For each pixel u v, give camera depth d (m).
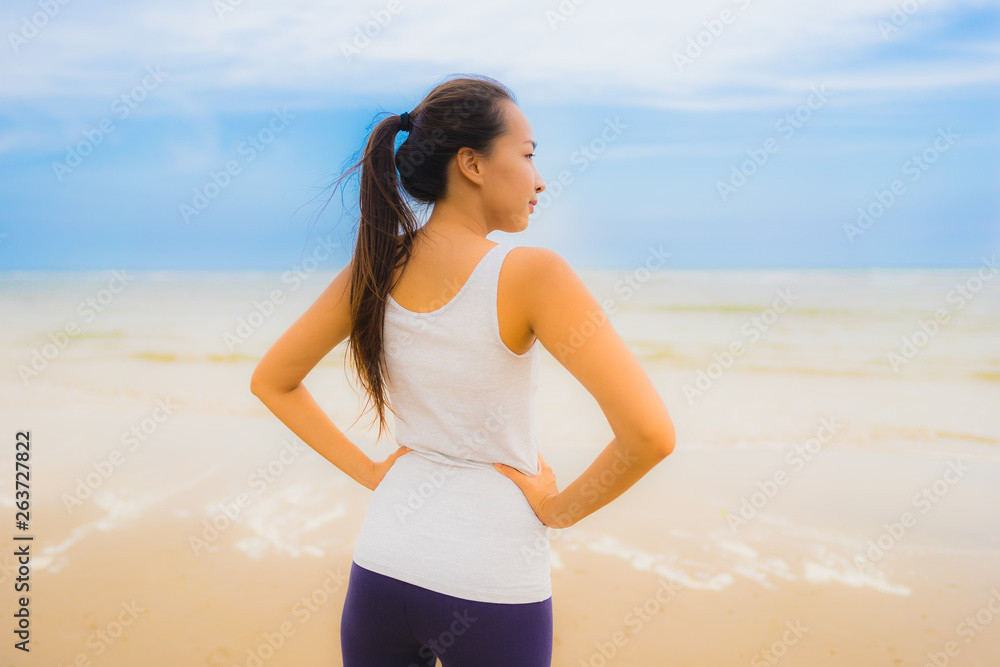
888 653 2.61
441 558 1.10
